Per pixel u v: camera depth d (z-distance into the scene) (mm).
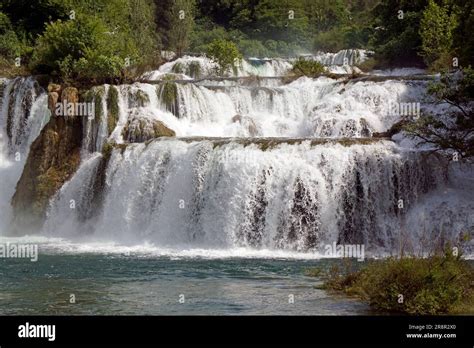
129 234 26234
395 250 23188
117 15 53031
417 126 24016
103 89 30703
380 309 13789
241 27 80125
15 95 34344
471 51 28219
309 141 24562
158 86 31875
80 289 16438
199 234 24625
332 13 82125
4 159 33625
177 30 66125
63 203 28531
